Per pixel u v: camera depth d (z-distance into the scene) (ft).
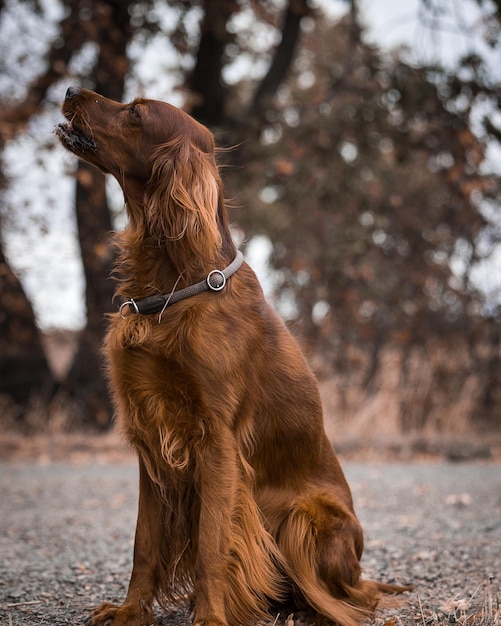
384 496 22.52
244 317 10.50
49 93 33.32
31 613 11.44
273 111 39.50
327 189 37.70
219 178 11.16
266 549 10.66
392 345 41.57
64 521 19.04
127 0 34.42
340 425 36.40
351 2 37.37
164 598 11.30
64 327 38.34
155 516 10.80
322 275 39.83
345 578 10.95
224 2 34.65
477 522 18.48
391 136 37.06
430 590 12.55
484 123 33.83
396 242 41.98
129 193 11.02
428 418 38.55
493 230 38.70
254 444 10.74
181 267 10.36
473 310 39.91
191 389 10.03
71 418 37.40
